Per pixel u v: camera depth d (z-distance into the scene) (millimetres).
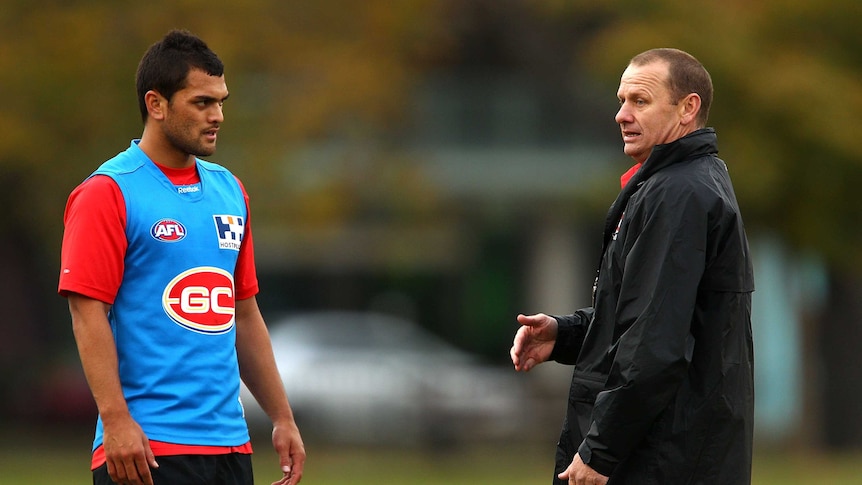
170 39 16625
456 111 85875
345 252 92250
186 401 16281
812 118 52625
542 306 90750
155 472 16094
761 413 79438
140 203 16391
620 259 16297
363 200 64688
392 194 64125
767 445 70625
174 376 16312
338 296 99250
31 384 79875
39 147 55875
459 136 86062
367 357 71125
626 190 16453
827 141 52688
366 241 88625
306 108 59844
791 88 52312
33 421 78938
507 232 96125
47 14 56094
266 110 59875
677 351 15250
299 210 60531
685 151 16172
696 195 15656
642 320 15383
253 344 18125
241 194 17688
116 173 16422
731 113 53938
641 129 16781
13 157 55750
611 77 54656
